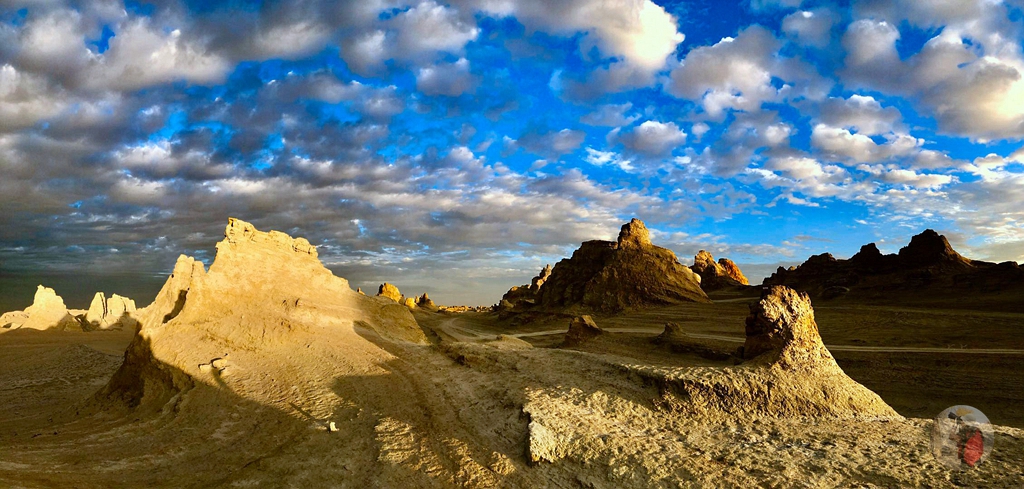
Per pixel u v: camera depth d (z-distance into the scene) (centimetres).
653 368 1593
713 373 1461
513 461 1210
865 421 1263
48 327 7575
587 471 1120
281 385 2119
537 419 1340
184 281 3241
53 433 1894
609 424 1326
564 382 1658
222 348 2623
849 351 4284
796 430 1212
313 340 2684
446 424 1516
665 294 9194
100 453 1515
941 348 4084
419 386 1927
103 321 8269
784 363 1465
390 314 3538
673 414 1364
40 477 1125
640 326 7088
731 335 5691
